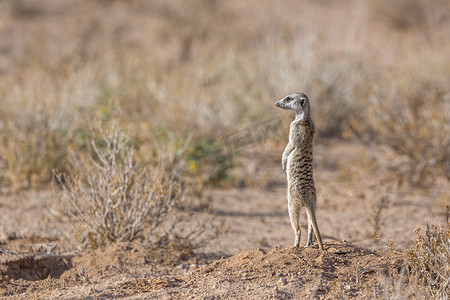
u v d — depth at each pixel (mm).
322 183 36469
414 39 68688
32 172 34250
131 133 32625
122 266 21922
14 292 19109
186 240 24984
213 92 44406
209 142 37969
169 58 60750
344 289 17484
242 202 33656
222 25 70750
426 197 33969
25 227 27609
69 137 35094
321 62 45375
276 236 28078
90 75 46344
